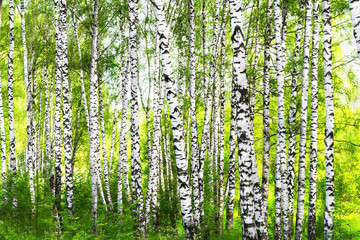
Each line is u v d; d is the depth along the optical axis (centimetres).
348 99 1495
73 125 2244
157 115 1258
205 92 1328
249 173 566
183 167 681
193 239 679
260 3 1388
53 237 1013
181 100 1488
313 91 1007
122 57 1842
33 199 1275
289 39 1461
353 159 1977
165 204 1625
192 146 1115
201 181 1215
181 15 1384
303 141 1029
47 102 2106
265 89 1119
